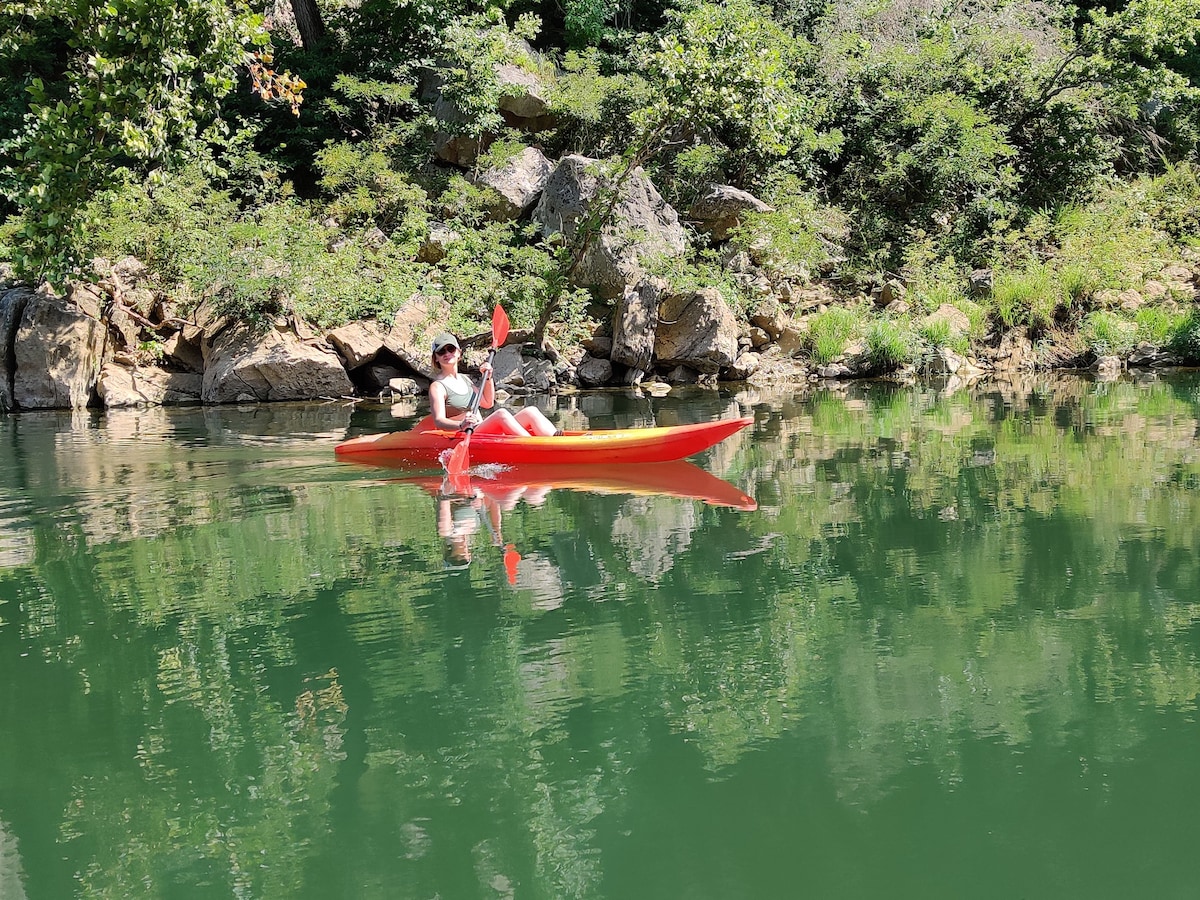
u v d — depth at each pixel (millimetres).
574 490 5898
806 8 19734
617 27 20297
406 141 16781
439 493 5867
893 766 2496
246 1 10305
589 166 14398
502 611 3682
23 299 11953
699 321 13461
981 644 3268
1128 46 17656
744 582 3979
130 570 4324
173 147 11891
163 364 12609
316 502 5648
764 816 2293
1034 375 13484
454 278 13664
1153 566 4043
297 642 3418
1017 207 17375
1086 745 2576
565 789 2436
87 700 2994
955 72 18469
